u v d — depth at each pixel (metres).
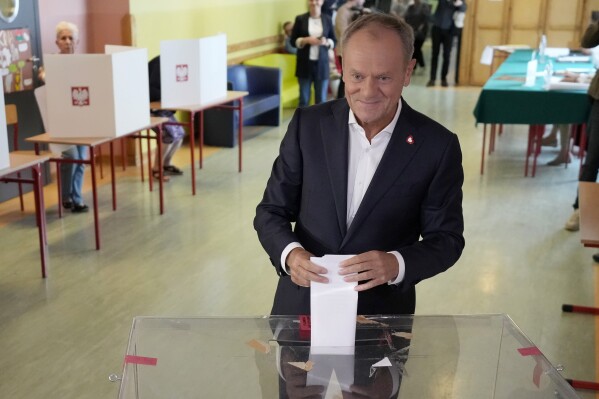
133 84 5.14
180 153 7.63
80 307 4.04
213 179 6.66
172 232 5.25
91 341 3.66
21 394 3.17
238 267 4.66
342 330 1.73
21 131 6.02
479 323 1.91
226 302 4.14
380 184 1.89
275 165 2.06
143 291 4.26
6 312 3.96
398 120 1.91
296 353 1.73
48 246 4.93
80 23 6.83
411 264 1.80
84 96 4.89
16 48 5.82
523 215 5.73
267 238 1.93
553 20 11.62
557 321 3.98
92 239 5.08
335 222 1.93
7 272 4.50
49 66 4.82
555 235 5.30
